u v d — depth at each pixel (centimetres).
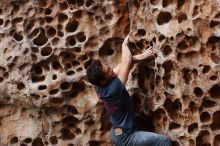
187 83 543
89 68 530
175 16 543
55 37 608
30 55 616
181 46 541
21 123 638
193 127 545
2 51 625
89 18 599
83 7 599
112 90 527
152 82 570
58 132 618
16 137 641
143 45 573
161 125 568
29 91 614
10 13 624
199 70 532
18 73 621
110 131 603
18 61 620
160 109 562
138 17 572
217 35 520
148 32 563
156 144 530
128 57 557
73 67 607
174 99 551
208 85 528
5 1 625
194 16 530
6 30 625
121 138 534
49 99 609
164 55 551
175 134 552
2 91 630
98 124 603
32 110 630
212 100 531
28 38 618
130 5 582
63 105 609
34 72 620
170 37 545
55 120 616
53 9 611
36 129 630
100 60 600
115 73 545
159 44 552
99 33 596
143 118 581
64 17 608
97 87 537
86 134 608
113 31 592
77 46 600
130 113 536
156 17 554
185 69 541
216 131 534
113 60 599
